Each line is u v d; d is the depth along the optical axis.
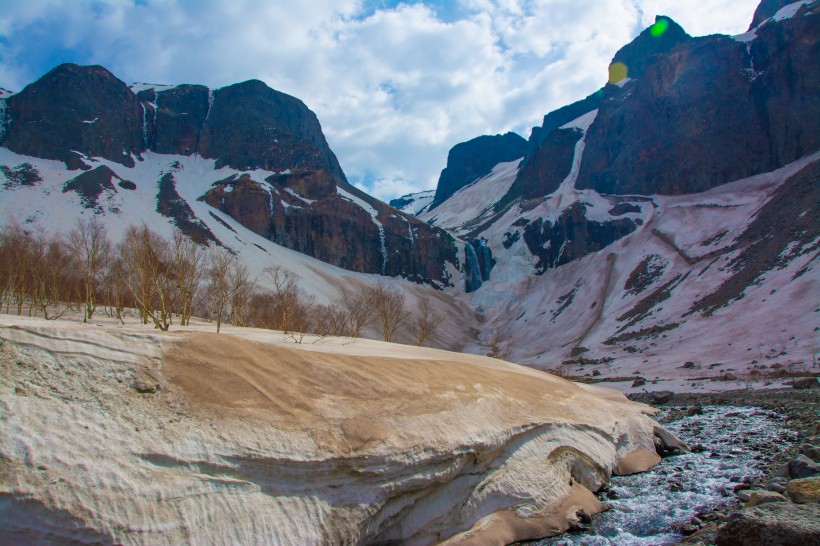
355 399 15.42
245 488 12.10
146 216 105.75
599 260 115.44
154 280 36.75
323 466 12.98
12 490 10.10
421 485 14.42
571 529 15.85
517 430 17.56
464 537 14.85
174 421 12.48
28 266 50.19
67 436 11.24
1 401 11.20
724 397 40.12
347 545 12.70
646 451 22.80
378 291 84.19
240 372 14.60
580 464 18.88
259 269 96.25
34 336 12.80
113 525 10.45
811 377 41.28
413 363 18.86
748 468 20.28
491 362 27.69
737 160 114.19
